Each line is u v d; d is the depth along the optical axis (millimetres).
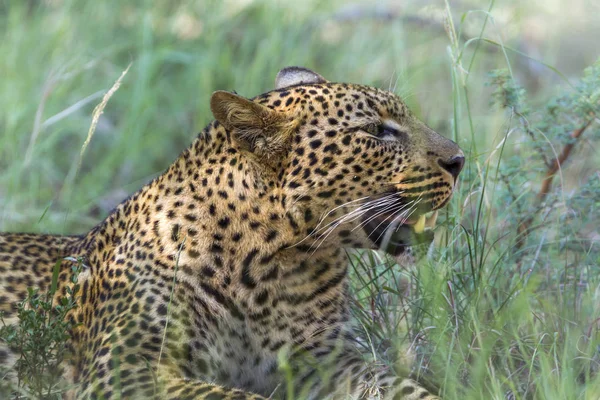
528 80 17750
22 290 10086
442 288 10062
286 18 19438
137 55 18031
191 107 17375
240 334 9547
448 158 9719
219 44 18422
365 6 19828
